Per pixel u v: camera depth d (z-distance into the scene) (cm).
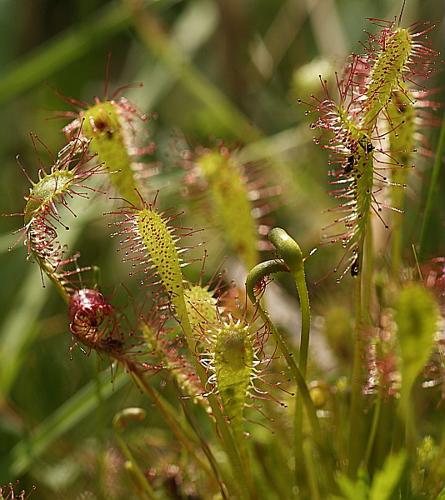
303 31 65
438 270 39
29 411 49
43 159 60
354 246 38
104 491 43
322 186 53
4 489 44
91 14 63
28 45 66
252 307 39
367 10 64
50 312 53
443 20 49
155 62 62
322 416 40
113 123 39
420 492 38
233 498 38
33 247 37
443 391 39
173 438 45
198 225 46
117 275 53
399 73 36
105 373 45
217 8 63
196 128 56
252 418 42
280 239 36
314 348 44
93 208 51
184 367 38
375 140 38
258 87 62
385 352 38
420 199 44
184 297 37
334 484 38
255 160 51
